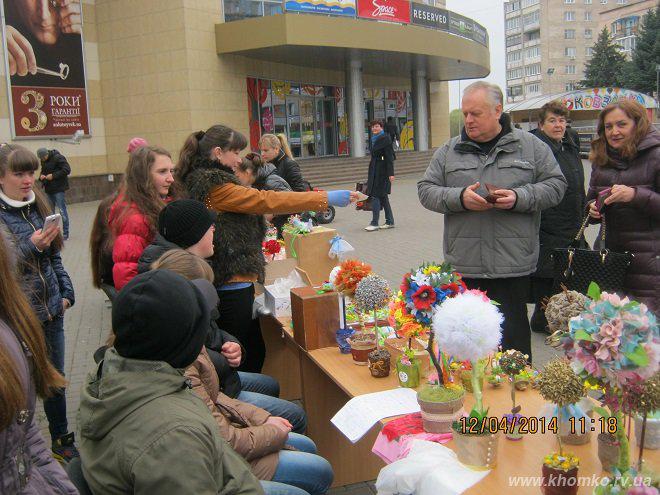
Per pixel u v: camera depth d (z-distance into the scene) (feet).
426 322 7.36
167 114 63.57
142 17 63.16
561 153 15.66
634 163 11.59
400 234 35.29
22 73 57.41
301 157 81.10
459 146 10.67
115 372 5.50
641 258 11.43
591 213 11.73
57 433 11.60
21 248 10.25
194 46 62.80
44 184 37.60
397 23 70.49
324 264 14.08
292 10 62.64
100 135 65.87
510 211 10.30
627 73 174.91
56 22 59.98
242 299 11.66
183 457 5.08
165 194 11.28
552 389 5.77
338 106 86.99
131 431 5.20
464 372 7.98
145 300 5.40
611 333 5.02
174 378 5.49
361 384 8.66
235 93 67.46
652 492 5.10
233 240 11.44
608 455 5.96
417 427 7.12
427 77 96.63
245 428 8.05
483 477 5.97
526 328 10.69
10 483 4.81
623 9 280.51
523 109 145.48
